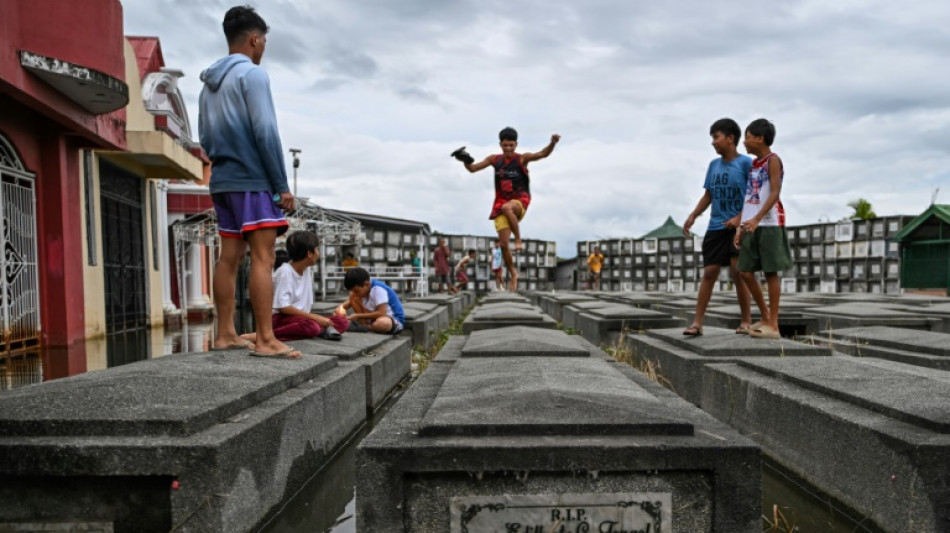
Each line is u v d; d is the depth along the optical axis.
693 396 3.96
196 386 2.41
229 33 3.43
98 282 8.33
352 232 14.17
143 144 8.91
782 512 2.45
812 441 2.64
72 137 7.46
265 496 2.29
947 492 2.03
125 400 2.17
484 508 1.81
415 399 2.58
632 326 6.57
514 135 7.35
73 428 1.99
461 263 19.66
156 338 8.32
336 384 3.23
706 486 1.85
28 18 5.81
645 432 1.94
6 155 6.60
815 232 25.25
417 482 1.85
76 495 1.94
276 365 3.05
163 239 11.59
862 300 10.95
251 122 3.21
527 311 6.92
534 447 1.83
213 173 3.33
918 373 3.41
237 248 3.51
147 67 10.55
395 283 21.67
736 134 4.48
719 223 4.54
